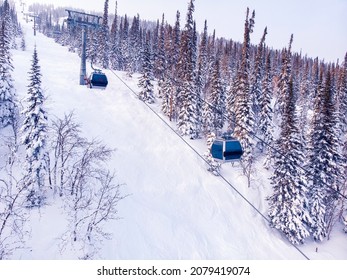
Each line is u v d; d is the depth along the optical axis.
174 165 45.84
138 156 44.59
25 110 27.47
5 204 24.78
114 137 46.81
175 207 37.72
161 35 72.31
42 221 24.31
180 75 59.00
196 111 55.75
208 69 82.56
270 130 55.47
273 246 37.47
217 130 56.62
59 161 32.38
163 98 61.03
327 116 42.53
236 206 42.09
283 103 67.75
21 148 32.41
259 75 62.25
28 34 167.88
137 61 94.31
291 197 37.81
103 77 32.38
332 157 41.28
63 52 112.94
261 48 70.00
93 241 24.28
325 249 39.28
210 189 43.50
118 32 118.38
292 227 36.44
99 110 53.91
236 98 55.22
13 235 22.09
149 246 28.11
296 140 39.12
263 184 46.75
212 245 33.59
